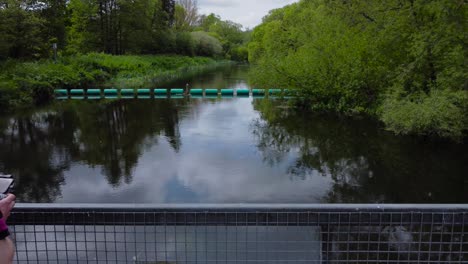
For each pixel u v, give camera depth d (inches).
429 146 461.1
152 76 1487.5
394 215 68.6
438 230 83.5
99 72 1178.6
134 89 1010.1
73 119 649.0
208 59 2635.3
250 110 742.5
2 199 51.2
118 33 1791.3
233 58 3152.1
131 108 765.9
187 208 68.8
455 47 465.1
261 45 1376.7
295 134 539.2
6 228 50.3
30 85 838.5
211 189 331.6
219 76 1592.0
